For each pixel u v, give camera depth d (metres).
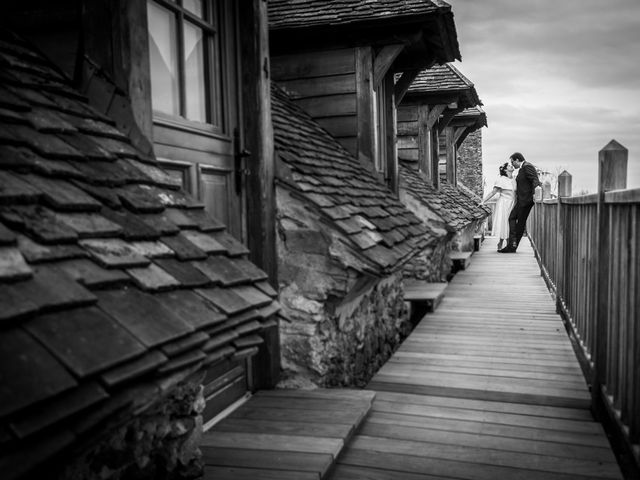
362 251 4.02
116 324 1.45
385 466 3.03
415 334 6.12
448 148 14.42
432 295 7.21
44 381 1.14
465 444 3.31
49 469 1.27
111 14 2.45
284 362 4.14
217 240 2.38
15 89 2.07
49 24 2.55
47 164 1.80
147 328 1.52
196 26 3.42
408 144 10.92
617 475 2.93
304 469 2.78
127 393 1.39
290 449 3.00
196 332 1.71
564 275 6.43
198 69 3.48
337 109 6.61
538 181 13.16
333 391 3.94
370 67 6.47
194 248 2.13
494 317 6.92
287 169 4.06
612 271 3.39
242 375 3.82
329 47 6.55
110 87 2.47
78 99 2.44
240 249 2.45
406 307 6.95
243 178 3.87
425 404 4.00
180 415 2.23
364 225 4.58
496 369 4.80
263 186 3.89
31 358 1.17
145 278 1.71
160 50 3.03
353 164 6.29
